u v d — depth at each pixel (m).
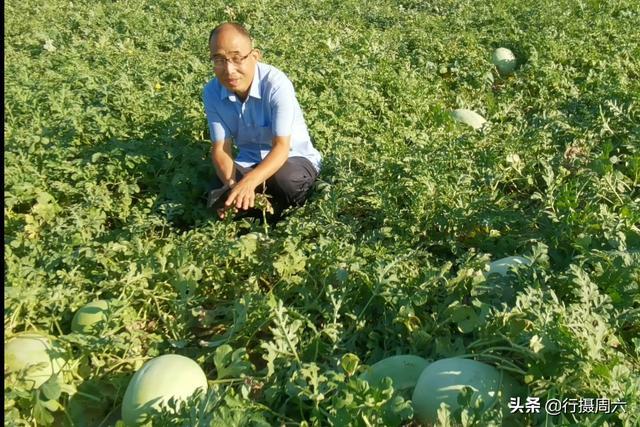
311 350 3.54
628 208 4.46
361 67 7.82
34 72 7.79
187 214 5.12
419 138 6.03
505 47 8.92
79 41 9.36
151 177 5.56
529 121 6.77
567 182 5.12
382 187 5.06
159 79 7.62
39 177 5.17
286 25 10.27
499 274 3.76
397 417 2.83
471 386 3.02
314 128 5.96
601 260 3.90
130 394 3.15
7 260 4.02
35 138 5.51
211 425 2.78
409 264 4.23
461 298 3.82
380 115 6.71
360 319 3.76
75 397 3.42
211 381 3.35
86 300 3.95
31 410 3.23
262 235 4.61
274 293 4.12
